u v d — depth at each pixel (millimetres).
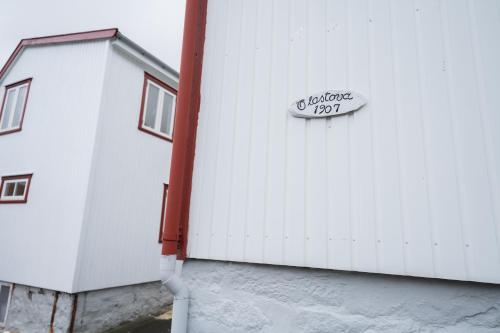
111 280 5953
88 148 5824
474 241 1528
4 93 7652
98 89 6078
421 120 1744
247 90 2312
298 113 2070
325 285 1848
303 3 2229
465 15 1742
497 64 1630
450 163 1640
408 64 1832
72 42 6781
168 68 7566
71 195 5750
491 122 1595
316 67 2094
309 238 1900
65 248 5508
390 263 1671
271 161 2121
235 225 2145
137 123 6895
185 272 2279
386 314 1678
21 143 6820
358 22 2018
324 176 1938
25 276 5840
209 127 2408
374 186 1789
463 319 1530
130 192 6570
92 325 5551
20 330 5688
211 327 2117
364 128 1878
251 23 2406
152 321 6410
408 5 1891
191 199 2348
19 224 6254
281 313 1933
